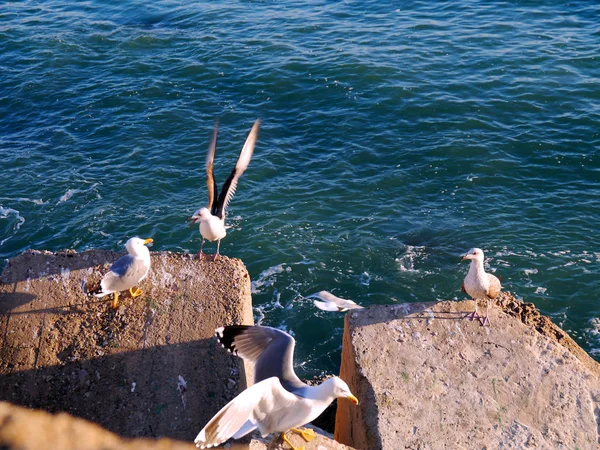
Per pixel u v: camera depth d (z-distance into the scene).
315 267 20.16
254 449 9.65
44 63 31.62
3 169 24.48
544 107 26.66
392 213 22.12
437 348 11.22
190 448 9.62
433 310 11.90
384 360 11.00
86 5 38.62
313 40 32.66
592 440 9.94
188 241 21.17
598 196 22.27
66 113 27.97
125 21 36.16
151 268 12.16
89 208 22.56
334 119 26.83
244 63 30.81
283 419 7.50
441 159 24.30
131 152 25.33
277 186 23.41
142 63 31.42
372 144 25.33
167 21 35.94
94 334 11.02
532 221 21.44
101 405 10.13
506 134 25.33
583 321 17.97
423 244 20.81
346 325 11.95
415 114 26.75
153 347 10.82
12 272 11.88
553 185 22.91
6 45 33.41
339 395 7.59
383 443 9.84
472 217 21.77
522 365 10.96
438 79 28.80
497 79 28.53
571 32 32.09
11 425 9.79
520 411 10.32
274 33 33.59
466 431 10.04
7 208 22.58
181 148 25.48
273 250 20.78
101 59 32.12
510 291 18.91
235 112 27.53
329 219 21.98
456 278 19.56
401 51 31.09
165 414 10.02
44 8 38.31
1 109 28.41
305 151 25.17
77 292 11.59
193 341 10.91
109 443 9.68
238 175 11.98
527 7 34.91
